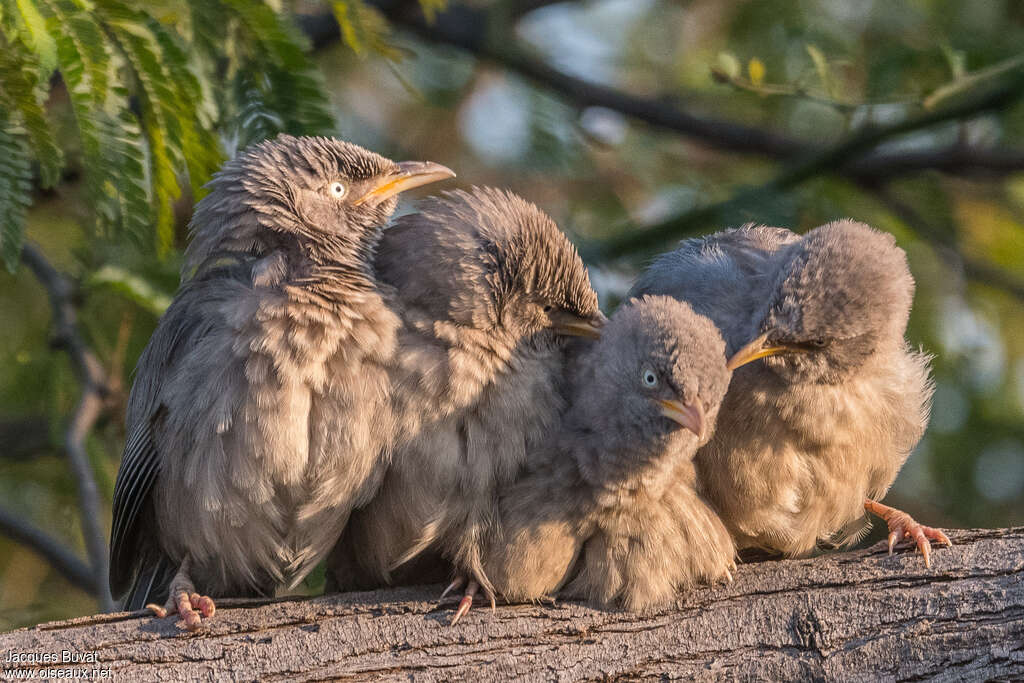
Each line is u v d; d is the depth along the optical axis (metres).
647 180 17.17
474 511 9.80
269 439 9.46
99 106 9.30
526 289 10.30
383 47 10.91
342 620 9.48
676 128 17.09
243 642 9.29
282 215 10.41
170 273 13.09
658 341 9.51
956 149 16.34
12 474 15.92
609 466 9.59
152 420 10.22
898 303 10.21
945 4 16.44
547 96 16.42
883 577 9.78
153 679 9.11
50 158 9.12
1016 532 9.97
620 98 16.95
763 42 17.39
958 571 9.75
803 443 10.20
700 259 11.22
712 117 17.95
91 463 13.71
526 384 10.06
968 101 14.16
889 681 9.53
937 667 9.53
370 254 10.62
